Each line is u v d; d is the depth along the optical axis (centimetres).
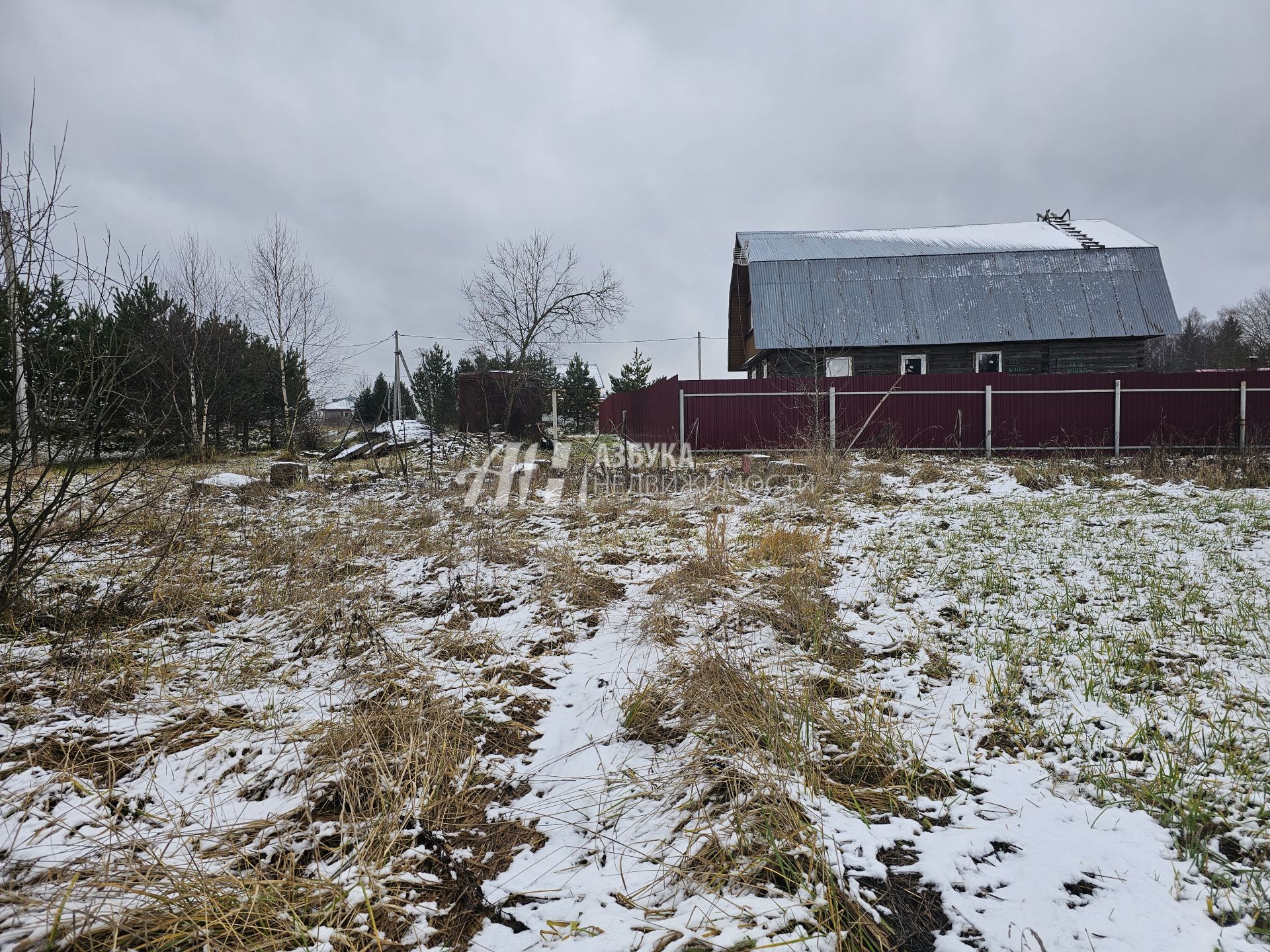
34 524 375
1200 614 385
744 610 403
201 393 1509
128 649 346
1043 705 280
